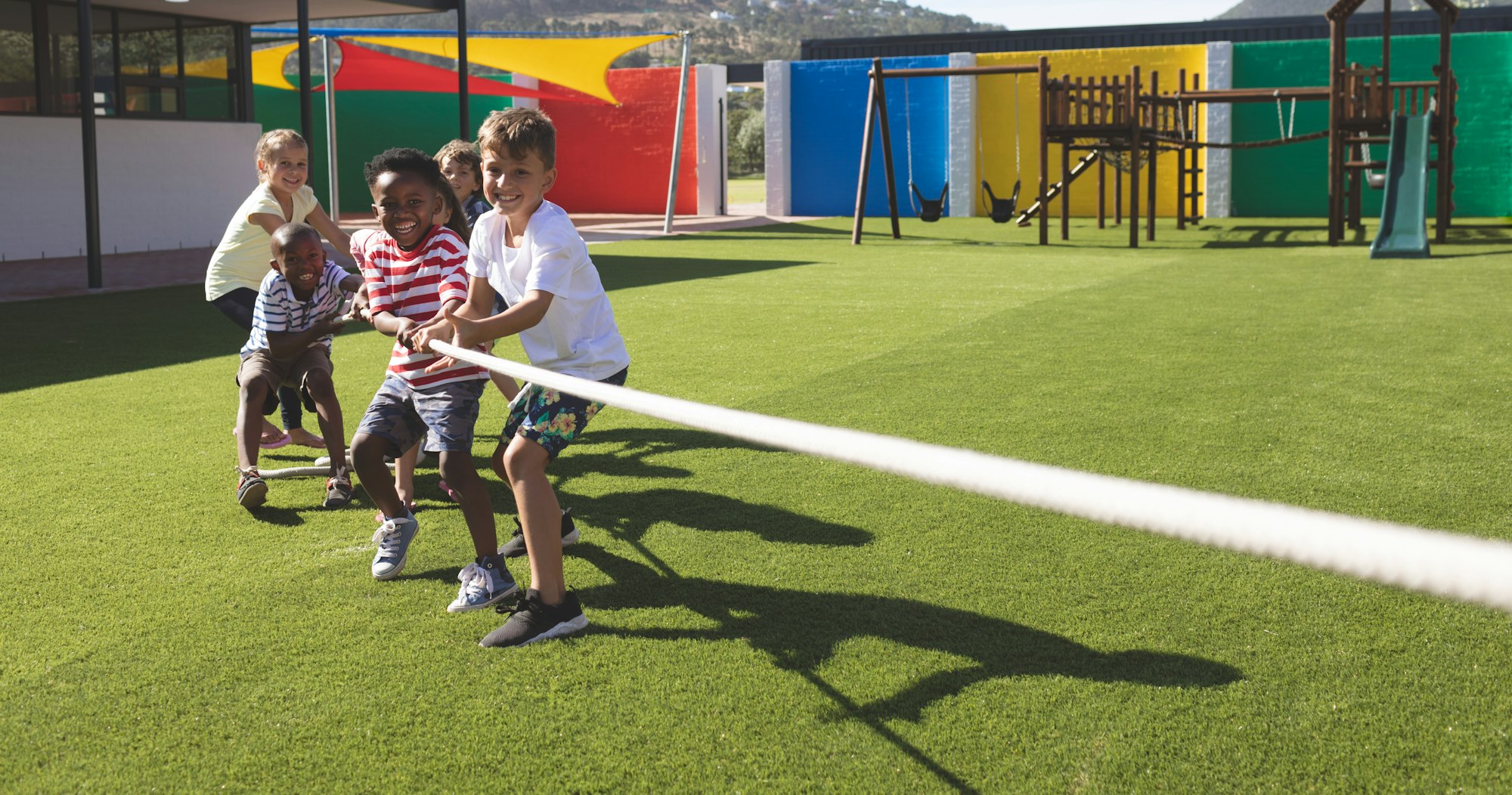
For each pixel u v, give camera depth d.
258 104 23.42
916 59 21.59
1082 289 9.53
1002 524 3.47
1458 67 18.69
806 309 8.38
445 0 13.53
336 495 3.85
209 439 4.73
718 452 4.41
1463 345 6.44
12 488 4.00
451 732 2.25
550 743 2.21
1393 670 2.44
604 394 1.54
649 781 2.06
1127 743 2.16
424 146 24.09
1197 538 0.71
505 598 2.94
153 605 2.93
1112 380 5.58
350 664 2.58
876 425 4.68
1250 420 4.71
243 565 3.25
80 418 5.09
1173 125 19.97
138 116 14.98
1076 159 20.97
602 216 22.52
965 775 2.06
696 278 10.67
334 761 2.14
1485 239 14.29
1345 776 2.03
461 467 3.04
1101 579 3.01
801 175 22.64
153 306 9.05
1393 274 10.37
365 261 3.50
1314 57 19.56
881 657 2.56
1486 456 4.10
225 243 4.79
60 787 2.06
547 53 17.16
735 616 2.82
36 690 2.45
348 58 17.89
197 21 15.62
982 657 2.55
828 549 3.29
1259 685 2.38
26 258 13.62
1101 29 23.28
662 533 3.47
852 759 2.12
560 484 4.03
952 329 7.32
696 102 22.80
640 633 2.73
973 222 19.97
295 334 4.00
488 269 3.14
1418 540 0.61
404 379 3.22
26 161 13.58
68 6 14.05
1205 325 7.34
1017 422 4.72
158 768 2.13
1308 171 19.70
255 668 2.55
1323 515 0.67
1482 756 2.08
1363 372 5.71
